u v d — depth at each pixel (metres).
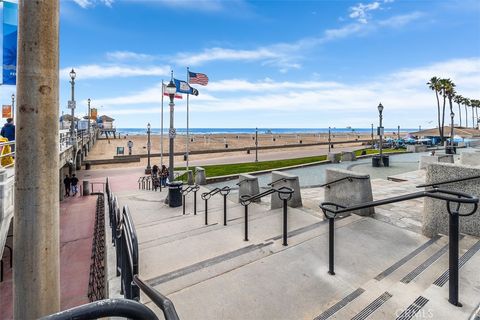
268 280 3.28
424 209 4.61
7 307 6.58
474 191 4.10
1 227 6.07
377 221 5.34
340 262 3.69
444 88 45.25
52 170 2.09
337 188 6.35
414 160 22.94
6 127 9.95
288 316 2.62
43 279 2.04
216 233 5.44
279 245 4.46
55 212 2.12
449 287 2.61
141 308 1.26
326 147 52.00
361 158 25.45
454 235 2.57
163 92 23.30
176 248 4.74
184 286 3.31
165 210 9.91
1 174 6.12
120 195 13.77
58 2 2.12
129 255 3.06
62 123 53.94
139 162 35.00
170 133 10.55
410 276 3.20
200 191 12.87
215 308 2.78
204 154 41.72
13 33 5.10
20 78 1.98
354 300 2.77
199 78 17.22
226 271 3.63
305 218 6.17
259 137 103.00
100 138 87.81
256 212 7.92
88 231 12.00
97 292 5.77
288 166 20.88
